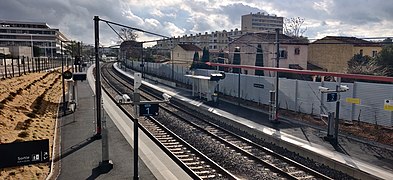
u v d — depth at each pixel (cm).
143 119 2145
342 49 4147
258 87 2748
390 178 1055
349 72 3159
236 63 4538
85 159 1290
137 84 1024
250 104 2703
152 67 6247
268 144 1606
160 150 1423
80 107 2498
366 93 1814
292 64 4178
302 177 1149
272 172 1205
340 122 1889
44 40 11219
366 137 1582
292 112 2288
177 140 1656
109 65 9531
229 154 1422
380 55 3102
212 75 2708
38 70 4356
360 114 1850
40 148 872
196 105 2650
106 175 1126
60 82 4112
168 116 2319
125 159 1291
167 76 5328
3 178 1036
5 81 2553
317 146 1435
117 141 1546
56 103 2672
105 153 1198
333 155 1303
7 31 10912
